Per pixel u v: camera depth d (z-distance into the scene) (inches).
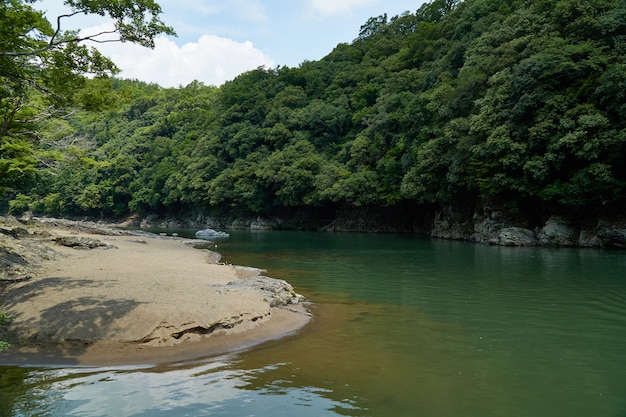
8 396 274.4
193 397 272.7
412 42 2755.9
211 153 3179.1
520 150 1311.5
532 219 1460.4
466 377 306.0
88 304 429.7
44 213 4069.9
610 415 249.1
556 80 1301.7
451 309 518.3
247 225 2883.9
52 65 486.6
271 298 531.5
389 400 268.4
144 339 372.8
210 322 405.1
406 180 1796.3
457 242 1521.9
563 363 334.0
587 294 588.7
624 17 1294.3
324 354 357.4
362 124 2578.7
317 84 3390.7
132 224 3654.0
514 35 1631.4
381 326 446.0
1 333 382.0
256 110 3223.4
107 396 274.2
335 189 2201.0
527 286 650.8
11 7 522.3
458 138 1583.4
